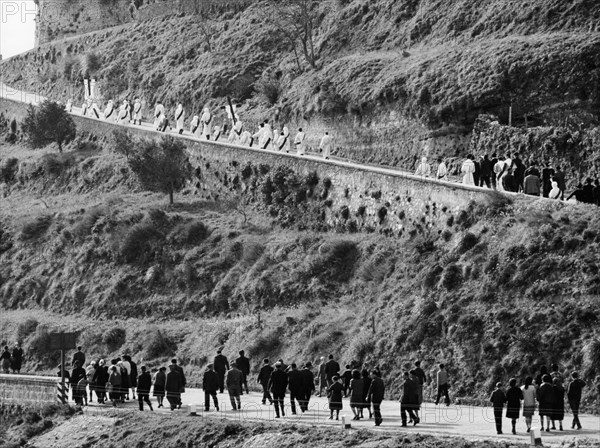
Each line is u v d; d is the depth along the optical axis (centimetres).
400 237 14538
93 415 11956
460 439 9569
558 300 11925
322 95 17825
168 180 17725
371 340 12988
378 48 18925
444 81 16500
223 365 12581
